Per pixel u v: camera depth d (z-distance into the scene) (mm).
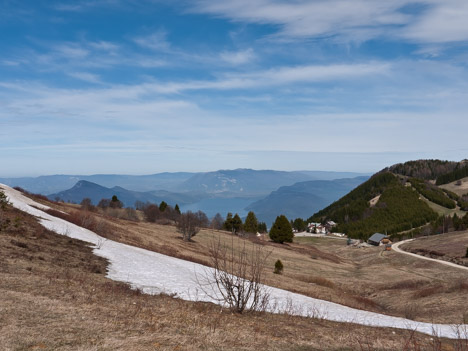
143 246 41844
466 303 30828
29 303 10617
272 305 18922
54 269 17594
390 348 11945
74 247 26109
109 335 8766
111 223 56688
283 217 109875
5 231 23891
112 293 14758
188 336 9609
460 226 149750
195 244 67188
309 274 58562
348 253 135000
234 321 12875
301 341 11195
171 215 117938
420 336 14969
